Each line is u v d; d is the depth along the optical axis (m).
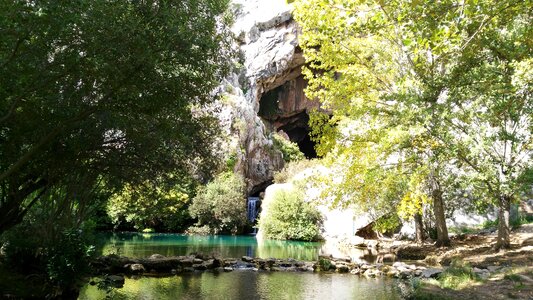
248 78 43.16
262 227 28.39
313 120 14.50
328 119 14.48
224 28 8.30
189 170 10.31
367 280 11.11
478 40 10.24
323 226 26.20
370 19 9.84
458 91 10.06
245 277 11.37
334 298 8.77
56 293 8.14
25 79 5.65
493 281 8.17
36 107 6.46
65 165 8.13
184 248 19.03
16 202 8.73
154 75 6.39
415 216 18.55
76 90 6.66
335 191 15.15
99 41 5.43
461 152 11.41
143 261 12.09
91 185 10.62
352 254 17.45
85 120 6.79
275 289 9.73
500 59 10.69
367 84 14.70
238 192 33.22
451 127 11.37
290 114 50.91
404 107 10.67
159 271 11.90
